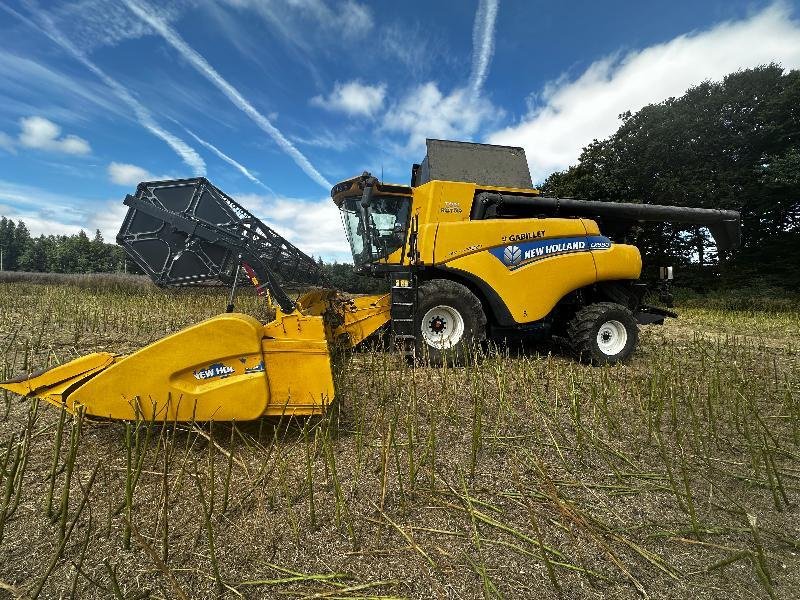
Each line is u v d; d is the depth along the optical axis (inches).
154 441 97.7
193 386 88.3
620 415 130.0
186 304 351.6
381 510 76.4
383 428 108.0
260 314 299.9
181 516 72.5
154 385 85.7
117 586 53.1
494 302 194.5
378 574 61.2
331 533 69.8
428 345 182.1
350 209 225.9
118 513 72.3
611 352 205.2
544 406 135.4
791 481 93.4
